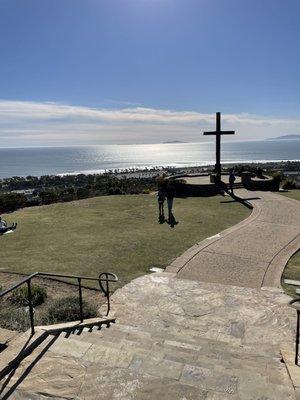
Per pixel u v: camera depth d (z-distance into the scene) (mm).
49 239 14250
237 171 30797
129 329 6840
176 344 6027
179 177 30328
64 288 9422
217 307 8094
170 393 4129
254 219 16344
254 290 8969
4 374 4395
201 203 20922
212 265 10797
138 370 4562
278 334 6848
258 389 4254
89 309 7609
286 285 9492
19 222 17641
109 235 14469
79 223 16812
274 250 12000
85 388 4188
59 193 29453
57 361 4695
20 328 6539
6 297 8656
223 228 15281
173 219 16953
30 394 4074
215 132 25250
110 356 4852
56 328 5766
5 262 11562
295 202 20203
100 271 10594
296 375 4770
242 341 6605
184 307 8133
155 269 10742
